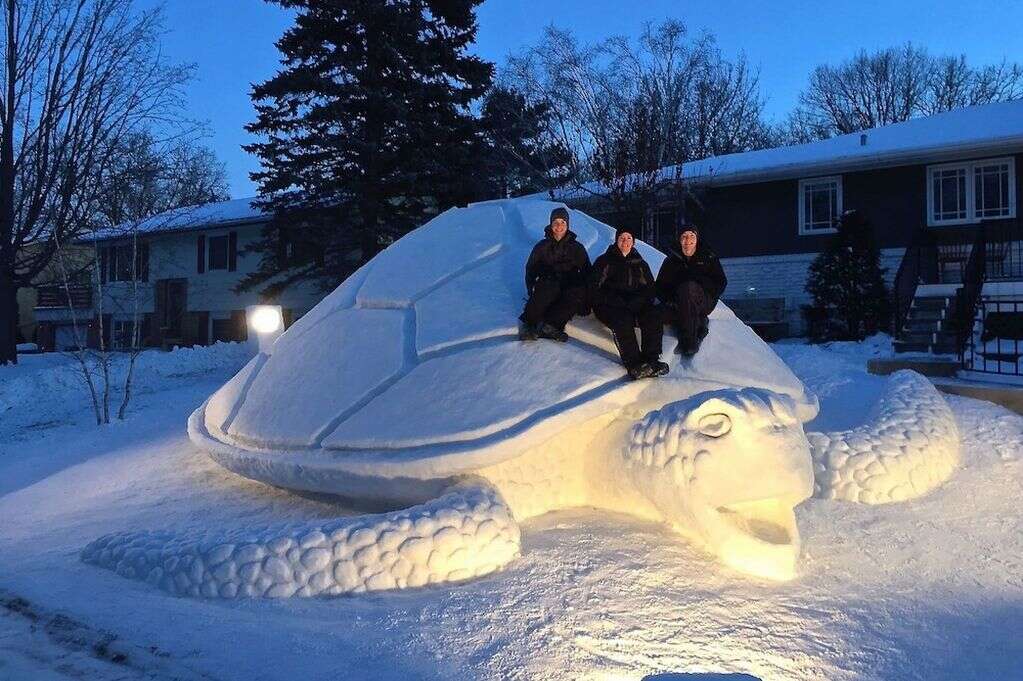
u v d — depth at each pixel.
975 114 19.25
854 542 4.77
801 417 5.68
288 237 22.48
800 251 18.67
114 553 4.59
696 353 5.50
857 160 17.19
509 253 6.29
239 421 6.19
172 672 3.24
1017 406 7.66
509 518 4.42
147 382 14.33
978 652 3.65
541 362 5.19
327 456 5.09
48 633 3.73
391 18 21.34
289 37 21.64
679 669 3.28
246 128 22.00
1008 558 4.65
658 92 22.77
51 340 32.16
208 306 28.77
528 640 3.50
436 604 3.85
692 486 4.34
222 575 4.09
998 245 15.84
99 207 20.38
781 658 3.43
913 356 11.05
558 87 23.72
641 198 16.27
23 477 8.16
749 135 39.09
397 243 7.08
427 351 5.47
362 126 21.61
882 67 47.12
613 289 5.32
